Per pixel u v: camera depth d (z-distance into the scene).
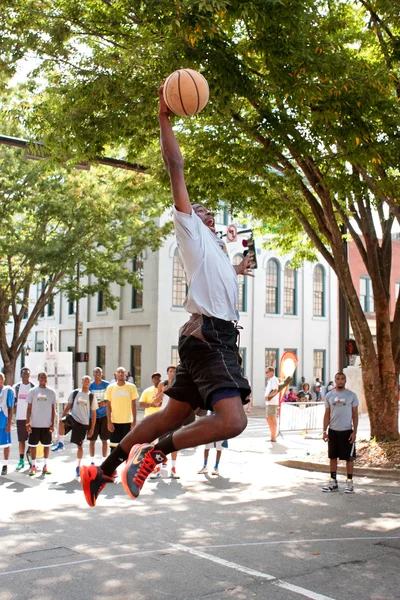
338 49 11.97
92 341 39.16
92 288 29.59
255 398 36.78
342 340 20.47
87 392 13.20
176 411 3.46
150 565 6.84
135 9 10.98
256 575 6.49
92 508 9.91
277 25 10.40
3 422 13.20
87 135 12.20
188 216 3.36
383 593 5.96
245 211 16.27
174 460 13.11
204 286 3.33
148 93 11.62
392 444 14.64
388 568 6.75
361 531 8.49
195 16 9.66
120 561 6.99
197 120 13.38
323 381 39.91
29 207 24.83
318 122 11.38
